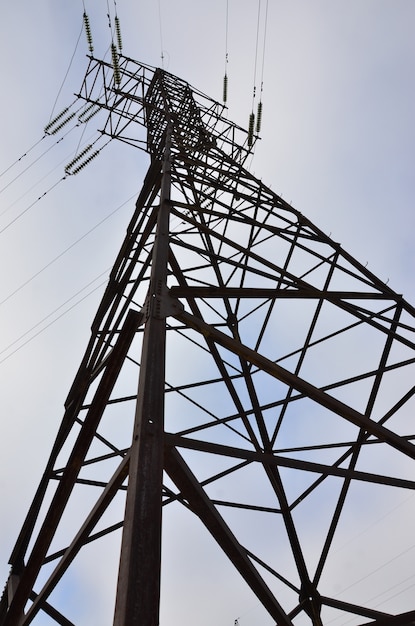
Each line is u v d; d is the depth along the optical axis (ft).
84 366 35.70
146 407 16.57
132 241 41.09
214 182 42.86
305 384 21.99
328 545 31.01
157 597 12.32
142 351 19.54
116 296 36.45
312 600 31.32
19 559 33.17
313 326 34.76
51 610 26.66
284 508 34.17
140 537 13.19
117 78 62.28
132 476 14.80
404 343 30.94
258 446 32.04
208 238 44.09
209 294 24.26
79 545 20.79
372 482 21.58
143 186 47.29
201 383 32.94
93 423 25.54
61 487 26.58
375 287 37.37
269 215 45.09
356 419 22.06
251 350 21.84
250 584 20.63
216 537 19.61
